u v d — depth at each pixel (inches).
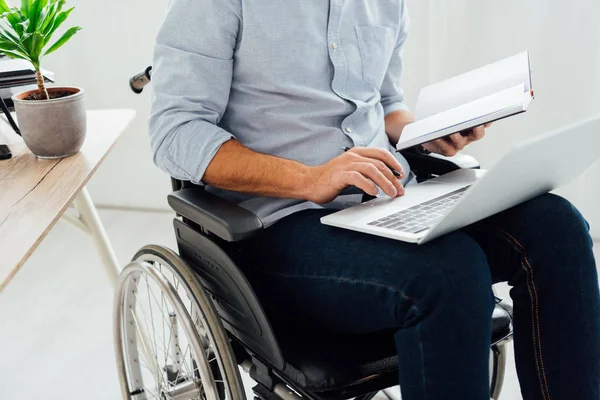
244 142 50.8
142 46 98.3
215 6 47.0
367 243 42.3
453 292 38.0
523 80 46.1
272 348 43.6
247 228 42.8
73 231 105.7
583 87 85.7
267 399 45.8
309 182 45.3
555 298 43.6
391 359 43.4
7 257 40.5
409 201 45.9
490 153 91.4
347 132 51.1
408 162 57.6
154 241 100.0
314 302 44.1
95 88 102.2
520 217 44.8
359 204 46.4
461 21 85.7
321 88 50.8
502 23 84.9
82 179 52.7
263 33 47.9
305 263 44.2
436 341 38.1
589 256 43.9
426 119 48.9
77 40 99.4
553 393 44.3
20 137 63.0
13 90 62.9
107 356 76.5
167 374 58.5
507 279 46.3
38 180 52.8
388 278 39.7
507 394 68.3
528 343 44.8
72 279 92.7
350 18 51.4
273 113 49.9
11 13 55.2
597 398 44.2
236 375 45.4
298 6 48.7
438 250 39.4
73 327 82.1
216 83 48.3
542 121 88.4
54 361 76.2
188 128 47.6
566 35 84.0
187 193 47.9
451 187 48.5
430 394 38.5
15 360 76.8
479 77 50.4
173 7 48.3
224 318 49.7
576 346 43.5
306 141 50.4
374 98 54.1
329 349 44.0
